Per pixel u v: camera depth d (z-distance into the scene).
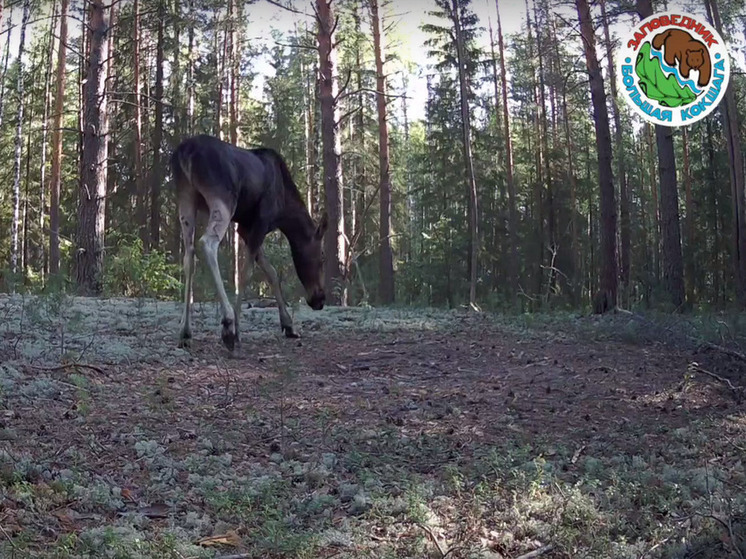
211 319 7.43
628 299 13.95
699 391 5.39
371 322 8.12
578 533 2.84
